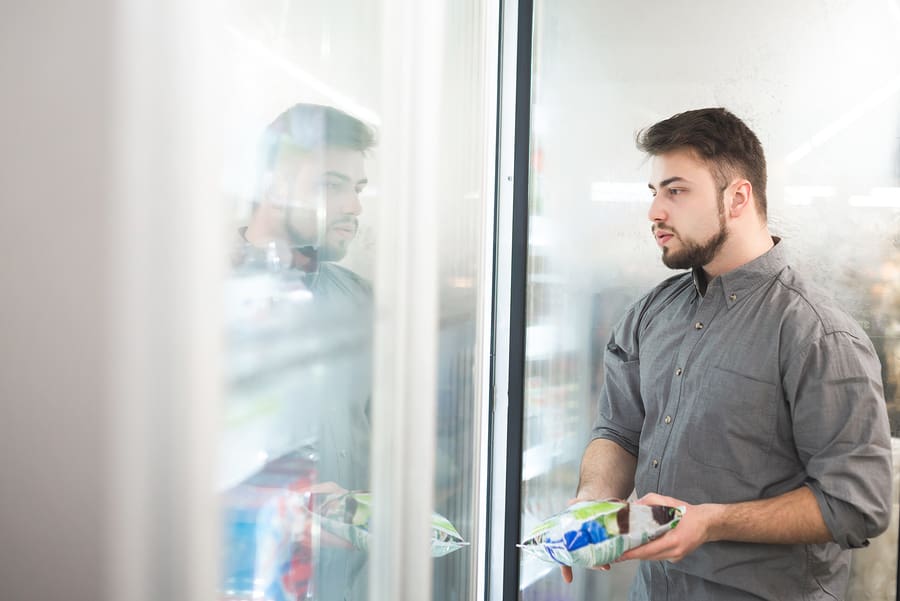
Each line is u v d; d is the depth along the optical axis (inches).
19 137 7.6
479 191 51.8
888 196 64.2
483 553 69.7
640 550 50.5
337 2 17.5
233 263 12.1
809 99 65.0
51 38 7.7
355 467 20.6
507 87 70.4
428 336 26.4
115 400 8.5
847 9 64.3
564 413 70.9
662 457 61.4
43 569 8.0
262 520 13.7
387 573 24.1
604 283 69.1
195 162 9.7
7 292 7.6
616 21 68.5
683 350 61.8
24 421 7.8
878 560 63.5
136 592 9.0
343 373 19.2
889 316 64.3
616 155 68.8
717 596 58.4
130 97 8.5
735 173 63.3
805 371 55.9
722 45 66.5
